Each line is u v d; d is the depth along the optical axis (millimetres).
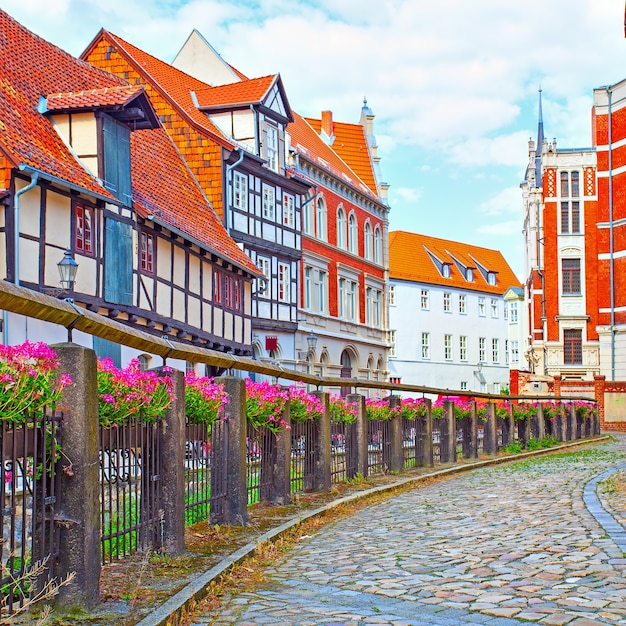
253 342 37031
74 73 28250
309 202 44906
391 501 14734
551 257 62094
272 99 39156
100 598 6809
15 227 20062
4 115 21609
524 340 89562
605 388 50562
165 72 38844
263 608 7094
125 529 8055
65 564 6488
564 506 12461
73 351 6543
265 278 35750
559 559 8430
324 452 15133
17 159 19891
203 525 10586
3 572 5867
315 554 9609
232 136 38250
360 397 17328
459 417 23234
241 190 36406
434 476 18828
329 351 46156
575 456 25297
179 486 8836
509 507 12883
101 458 7551
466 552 9188
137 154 30750
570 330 61938
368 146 56781
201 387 10086
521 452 26625
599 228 57344
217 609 7133
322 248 46031
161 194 30062
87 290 23047
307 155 44094
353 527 11672
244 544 9602
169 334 28406
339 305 48656
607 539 9336
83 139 24344
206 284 31281
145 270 26578
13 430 5883
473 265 84375
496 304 85500
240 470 11008
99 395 7312
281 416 13117
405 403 20406
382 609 6914
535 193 66188
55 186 21750
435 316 77625
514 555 8789
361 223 52375
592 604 6637
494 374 84188
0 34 25344
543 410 31188
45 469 6273
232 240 34812
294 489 14391
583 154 62000
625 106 56594
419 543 10000
